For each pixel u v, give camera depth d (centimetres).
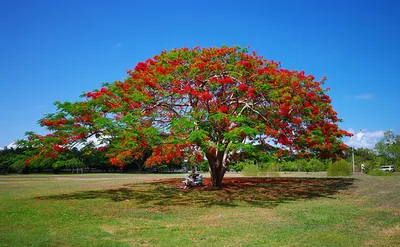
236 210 1084
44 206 1162
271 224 851
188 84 1444
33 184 2212
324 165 4134
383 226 803
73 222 891
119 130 1224
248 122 1310
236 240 695
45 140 1268
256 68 1447
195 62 1422
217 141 1391
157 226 845
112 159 1501
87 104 1286
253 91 1338
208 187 1711
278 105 1370
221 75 1446
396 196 1295
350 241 675
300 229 786
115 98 1348
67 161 1363
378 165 3375
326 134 1583
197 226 841
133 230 797
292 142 1518
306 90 1457
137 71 1492
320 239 691
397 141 3369
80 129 1255
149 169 5872
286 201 1268
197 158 1378
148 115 1389
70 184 2177
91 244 669
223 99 1493
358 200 1245
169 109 1472
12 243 671
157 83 1396
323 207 1102
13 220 911
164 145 1314
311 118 1457
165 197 1409
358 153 4791
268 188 1677
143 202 1270
